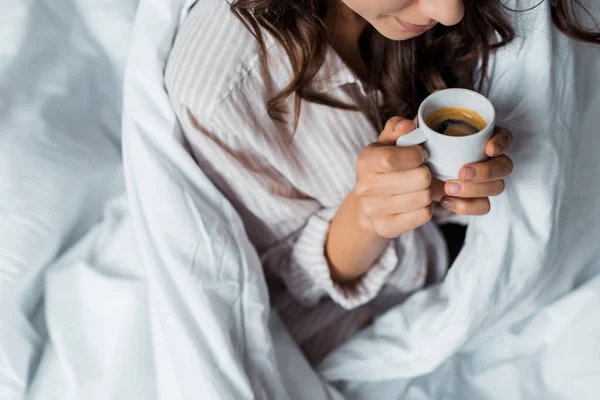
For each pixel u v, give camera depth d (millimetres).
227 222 918
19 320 1006
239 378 878
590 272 1135
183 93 854
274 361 946
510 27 915
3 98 1067
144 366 946
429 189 761
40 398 968
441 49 987
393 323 1041
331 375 1049
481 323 997
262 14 818
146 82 906
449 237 1264
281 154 918
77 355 979
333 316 1117
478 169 725
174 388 902
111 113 1243
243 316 918
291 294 1113
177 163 896
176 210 878
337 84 911
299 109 886
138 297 989
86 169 1120
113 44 1196
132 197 902
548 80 936
